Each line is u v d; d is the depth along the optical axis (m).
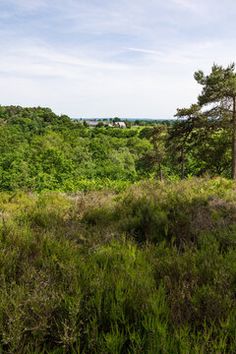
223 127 25.78
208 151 28.81
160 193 7.86
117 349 2.11
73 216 6.01
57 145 72.62
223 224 4.91
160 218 5.08
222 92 24.03
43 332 2.25
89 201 7.33
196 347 2.00
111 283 2.82
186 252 3.66
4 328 2.28
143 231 5.03
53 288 2.72
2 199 8.34
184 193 7.66
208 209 5.96
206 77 25.61
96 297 2.56
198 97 26.11
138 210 5.86
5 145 65.88
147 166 45.34
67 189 21.00
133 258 3.55
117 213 6.11
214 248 3.85
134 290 2.70
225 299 2.57
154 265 3.43
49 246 3.92
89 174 50.88
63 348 2.14
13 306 2.45
